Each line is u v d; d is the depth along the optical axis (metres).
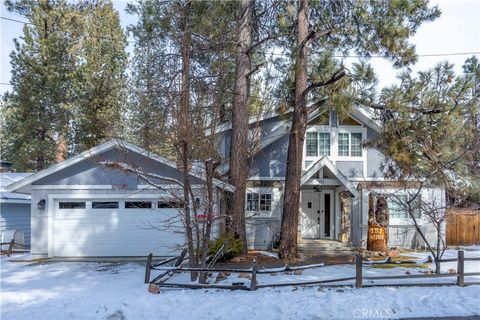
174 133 9.67
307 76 14.50
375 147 15.49
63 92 26.67
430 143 13.48
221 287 9.32
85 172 15.79
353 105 14.01
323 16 14.72
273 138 17.42
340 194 18.03
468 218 18.66
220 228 14.46
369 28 13.27
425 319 7.52
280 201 17.61
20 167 28.36
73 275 11.91
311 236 18.97
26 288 10.14
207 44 16.69
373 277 9.57
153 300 8.50
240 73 14.46
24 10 26.62
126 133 21.77
